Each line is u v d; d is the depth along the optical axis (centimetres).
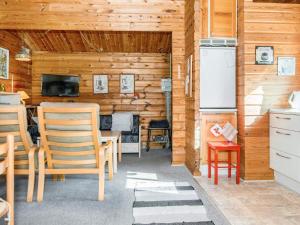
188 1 444
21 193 311
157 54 694
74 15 470
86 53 690
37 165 297
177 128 473
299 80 368
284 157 326
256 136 365
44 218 242
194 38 393
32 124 609
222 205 275
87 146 292
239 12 387
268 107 366
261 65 367
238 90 390
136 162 496
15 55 566
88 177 380
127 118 607
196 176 388
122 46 645
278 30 367
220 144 362
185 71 470
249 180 363
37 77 687
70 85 684
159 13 477
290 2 366
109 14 474
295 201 287
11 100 373
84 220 238
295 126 303
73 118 282
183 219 241
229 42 394
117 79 693
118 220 238
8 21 463
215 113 395
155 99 693
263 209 265
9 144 149
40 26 466
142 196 301
